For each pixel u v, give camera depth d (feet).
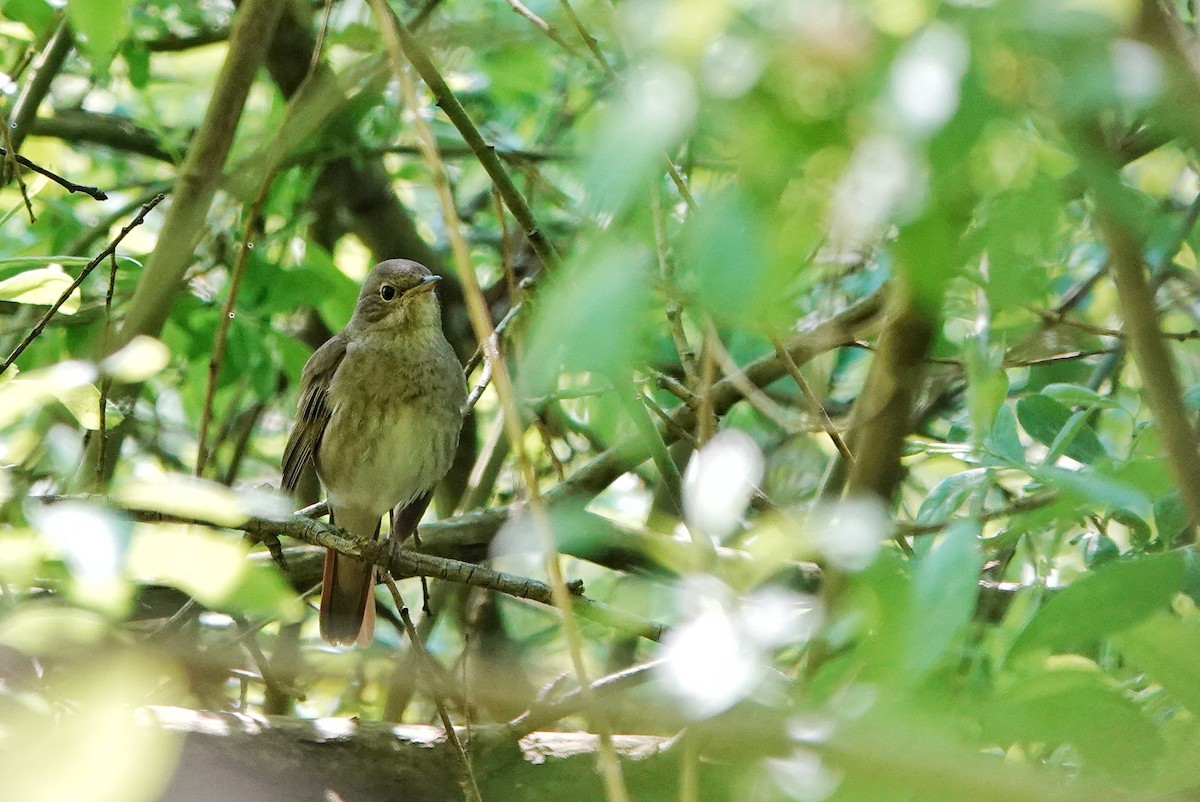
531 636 38.81
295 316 46.52
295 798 19.92
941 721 12.03
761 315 9.02
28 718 13.44
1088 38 9.00
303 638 36.50
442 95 22.61
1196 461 11.81
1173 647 12.91
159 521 17.42
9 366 21.98
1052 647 13.26
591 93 38.04
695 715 12.15
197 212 25.27
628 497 40.09
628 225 12.98
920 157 9.06
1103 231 11.50
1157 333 11.69
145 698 20.17
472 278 14.76
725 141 10.89
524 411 28.78
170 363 35.96
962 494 18.81
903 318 14.06
